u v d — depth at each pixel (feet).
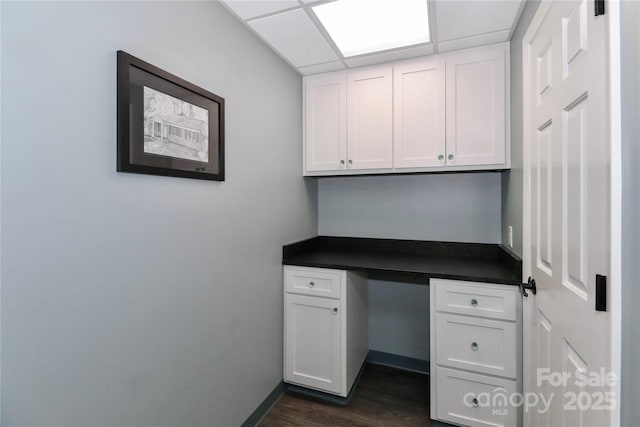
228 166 5.09
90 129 3.06
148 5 3.68
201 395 4.55
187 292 4.31
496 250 7.06
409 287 7.89
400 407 6.32
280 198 6.74
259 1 4.83
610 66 2.24
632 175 2.08
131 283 3.52
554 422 3.58
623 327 2.19
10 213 2.51
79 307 3.00
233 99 5.21
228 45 5.07
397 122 6.79
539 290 4.17
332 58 6.70
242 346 5.47
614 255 2.23
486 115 6.09
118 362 3.38
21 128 2.56
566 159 3.20
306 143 7.64
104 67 3.18
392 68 6.82
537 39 4.17
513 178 5.68
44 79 2.70
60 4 2.81
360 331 7.43
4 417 2.51
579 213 2.88
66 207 2.88
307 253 7.75
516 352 5.12
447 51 6.34
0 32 2.43
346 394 6.37
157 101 3.74
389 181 8.04
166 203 3.97
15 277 2.55
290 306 6.76
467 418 5.47
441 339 5.63
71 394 2.95
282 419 5.97
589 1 2.62
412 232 7.83
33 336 2.67
